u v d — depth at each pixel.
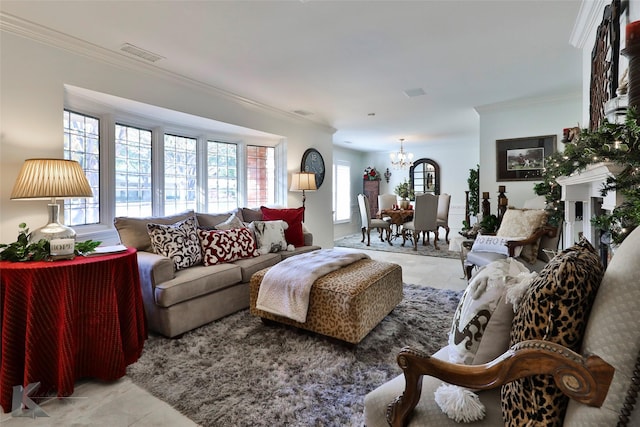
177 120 3.71
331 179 5.90
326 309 2.23
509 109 4.30
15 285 1.68
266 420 1.51
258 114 4.36
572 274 0.73
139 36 2.45
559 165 2.04
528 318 0.80
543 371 0.68
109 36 2.45
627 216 1.17
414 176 8.45
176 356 2.11
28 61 2.33
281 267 2.59
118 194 3.33
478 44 2.59
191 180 4.16
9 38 2.24
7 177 2.25
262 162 4.92
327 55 2.79
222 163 4.51
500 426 0.89
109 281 1.89
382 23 2.27
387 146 8.11
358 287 2.21
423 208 6.04
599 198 2.06
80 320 1.82
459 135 6.62
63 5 2.05
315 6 2.07
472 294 1.08
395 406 0.96
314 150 5.41
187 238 2.84
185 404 1.63
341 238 7.80
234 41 2.53
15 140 2.29
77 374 1.81
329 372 1.91
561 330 0.73
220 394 1.71
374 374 1.88
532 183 4.19
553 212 3.09
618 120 1.59
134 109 3.23
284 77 3.30
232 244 3.10
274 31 2.38
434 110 4.61
